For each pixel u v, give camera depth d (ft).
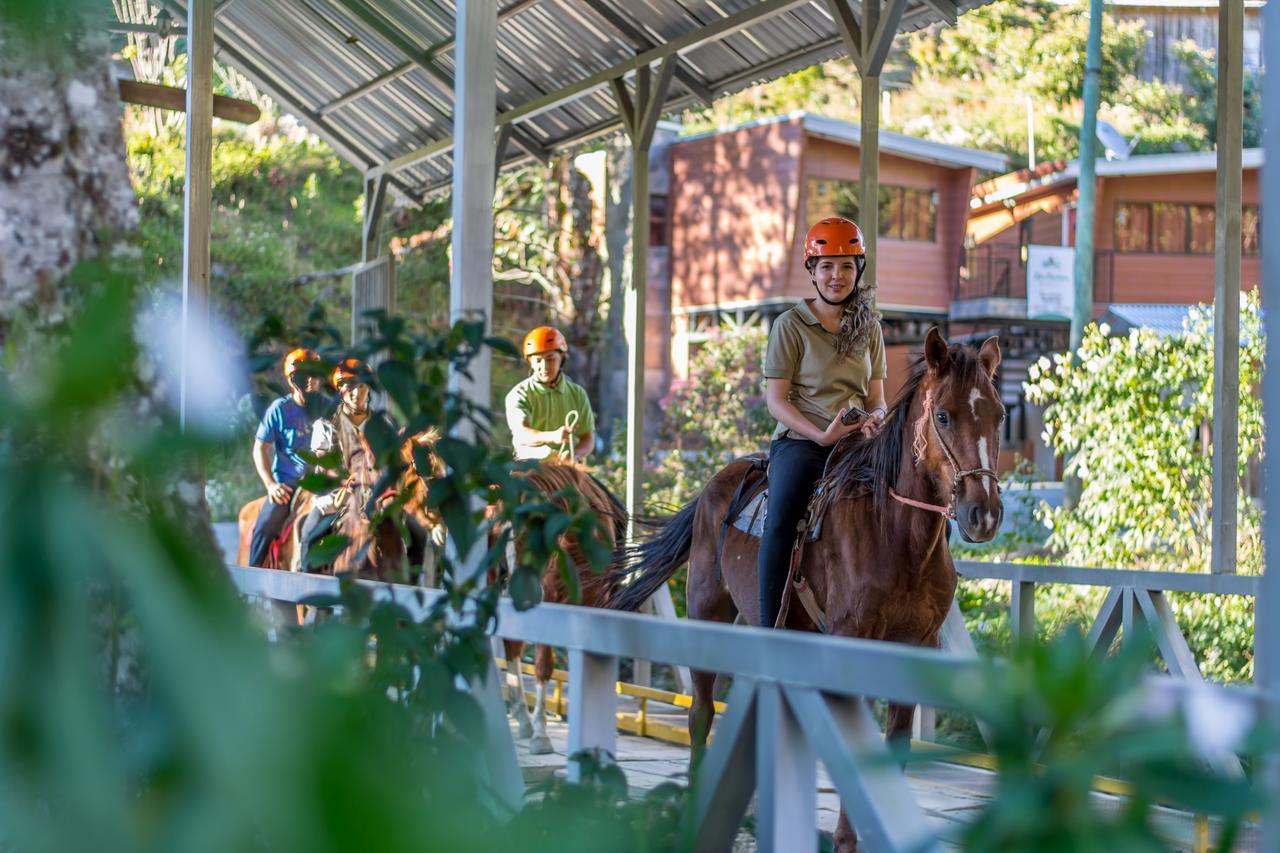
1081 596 30.81
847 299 16.62
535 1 31.17
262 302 80.07
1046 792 3.37
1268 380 5.54
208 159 22.36
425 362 10.12
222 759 1.91
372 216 49.34
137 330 3.26
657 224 92.12
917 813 6.83
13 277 7.43
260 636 2.18
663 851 7.88
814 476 16.42
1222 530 19.71
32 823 2.16
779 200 85.51
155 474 2.75
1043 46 130.93
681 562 19.61
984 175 105.09
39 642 2.21
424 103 42.11
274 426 25.23
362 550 10.49
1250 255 97.91
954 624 20.62
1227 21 19.75
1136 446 32.53
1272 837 4.52
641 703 26.30
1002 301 92.63
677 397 65.31
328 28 40.16
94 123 7.81
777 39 28.48
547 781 8.72
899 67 131.44
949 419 14.37
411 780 2.00
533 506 9.62
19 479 2.35
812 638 7.18
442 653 9.46
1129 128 128.77
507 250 74.69
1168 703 5.09
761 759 7.60
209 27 22.35
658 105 29.89
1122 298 98.02
